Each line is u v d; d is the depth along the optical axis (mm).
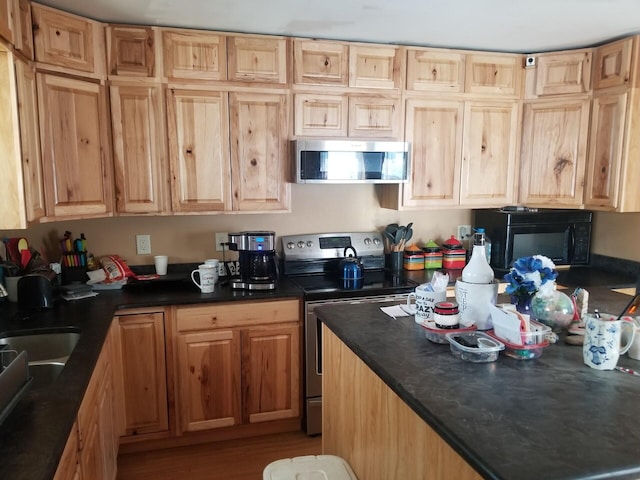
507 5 2373
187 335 2680
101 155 2619
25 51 2113
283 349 2828
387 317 1974
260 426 2928
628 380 1366
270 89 2852
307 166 2887
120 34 2607
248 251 2857
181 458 2711
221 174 2844
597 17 2549
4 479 1005
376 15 2512
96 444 1795
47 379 1854
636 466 958
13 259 2521
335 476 1581
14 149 1908
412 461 1393
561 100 3178
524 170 3348
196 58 2725
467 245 3709
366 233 3439
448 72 3131
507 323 1543
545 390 1300
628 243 3354
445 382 1351
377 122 3047
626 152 2932
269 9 2412
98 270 2820
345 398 1893
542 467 950
